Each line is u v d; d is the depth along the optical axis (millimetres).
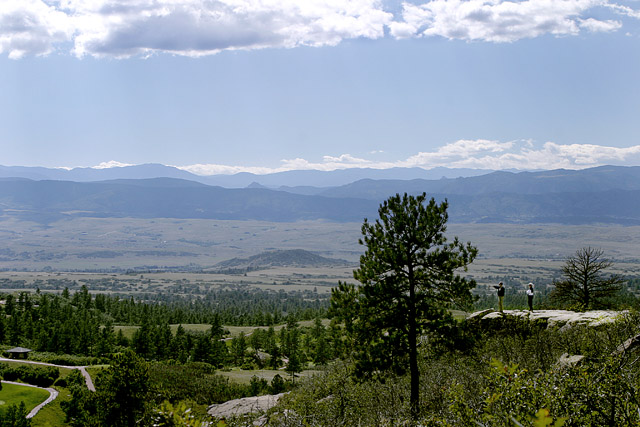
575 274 53219
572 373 8586
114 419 50188
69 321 181375
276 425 21453
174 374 103500
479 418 8961
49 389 99375
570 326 30422
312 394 29406
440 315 28500
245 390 97000
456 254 28578
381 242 29359
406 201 29094
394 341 28328
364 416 20797
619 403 7766
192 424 6816
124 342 179000
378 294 28766
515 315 35344
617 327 18828
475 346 27594
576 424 7727
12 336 163500
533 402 7980
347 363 33875
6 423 71250
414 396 23047
